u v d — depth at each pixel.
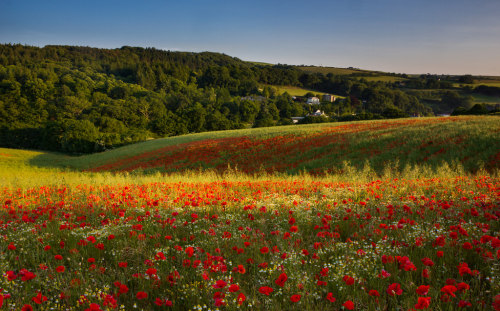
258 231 4.39
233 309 2.51
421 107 196.25
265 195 7.70
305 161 25.42
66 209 6.61
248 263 3.48
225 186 9.75
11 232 4.78
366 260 3.34
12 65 161.62
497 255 2.91
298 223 5.04
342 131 35.56
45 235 4.49
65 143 70.00
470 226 4.15
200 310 2.47
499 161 16.16
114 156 46.62
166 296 2.89
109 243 4.20
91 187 9.94
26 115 96.50
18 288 3.02
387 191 7.57
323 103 181.38
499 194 6.15
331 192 7.75
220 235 4.43
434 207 5.25
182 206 6.68
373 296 2.63
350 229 4.54
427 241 3.77
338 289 2.87
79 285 2.99
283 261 3.28
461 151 19.39
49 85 123.25
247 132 51.44
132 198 7.44
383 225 4.19
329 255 3.64
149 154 41.41
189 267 3.39
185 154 37.44
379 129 33.91
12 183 11.49
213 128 103.44
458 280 2.86
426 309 2.27
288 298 2.73
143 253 3.78
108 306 2.55
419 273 3.05
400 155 21.50
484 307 2.39
